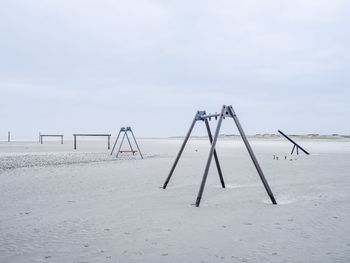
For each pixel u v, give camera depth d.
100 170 15.66
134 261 4.58
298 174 14.48
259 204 8.34
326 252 4.88
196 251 4.96
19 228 6.20
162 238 5.58
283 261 4.54
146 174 14.28
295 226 6.29
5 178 12.78
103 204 8.28
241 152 31.34
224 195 9.56
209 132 10.87
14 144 49.88
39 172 14.70
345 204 8.28
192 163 19.59
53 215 7.18
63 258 4.70
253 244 5.26
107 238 5.59
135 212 7.45
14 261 4.61
